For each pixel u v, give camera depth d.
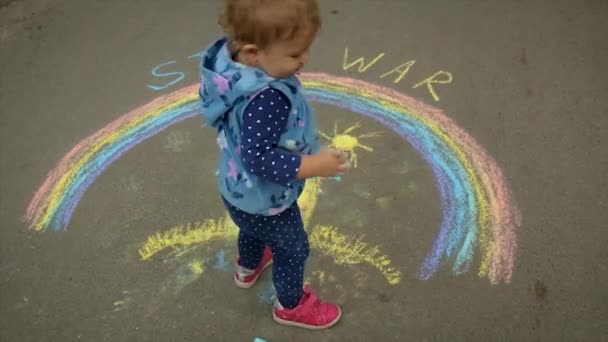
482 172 2.82
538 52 3.47
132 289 2.48
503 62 3.42
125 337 2.32
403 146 2.98
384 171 2.87
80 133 3.19
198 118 3.22
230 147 1.70
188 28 3.86
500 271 2.43
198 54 3.65
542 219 2.60
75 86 3.49
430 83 3.32
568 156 2.87
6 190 2.91
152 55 3.67
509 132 3.01
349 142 3.01
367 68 3.45
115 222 2.74
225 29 1.53
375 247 2.55
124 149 3.08
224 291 2.45
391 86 3.32
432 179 2.81
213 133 3.13
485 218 2.63
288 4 1.41
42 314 2.41
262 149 1.54
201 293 2.45
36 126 3.25
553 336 2.21
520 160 2.87
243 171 1.71
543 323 2.25
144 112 3.29
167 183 2.90
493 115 3.10
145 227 2.71
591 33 3.57
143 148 3.08
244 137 1.54
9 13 4.12
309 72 3.45
